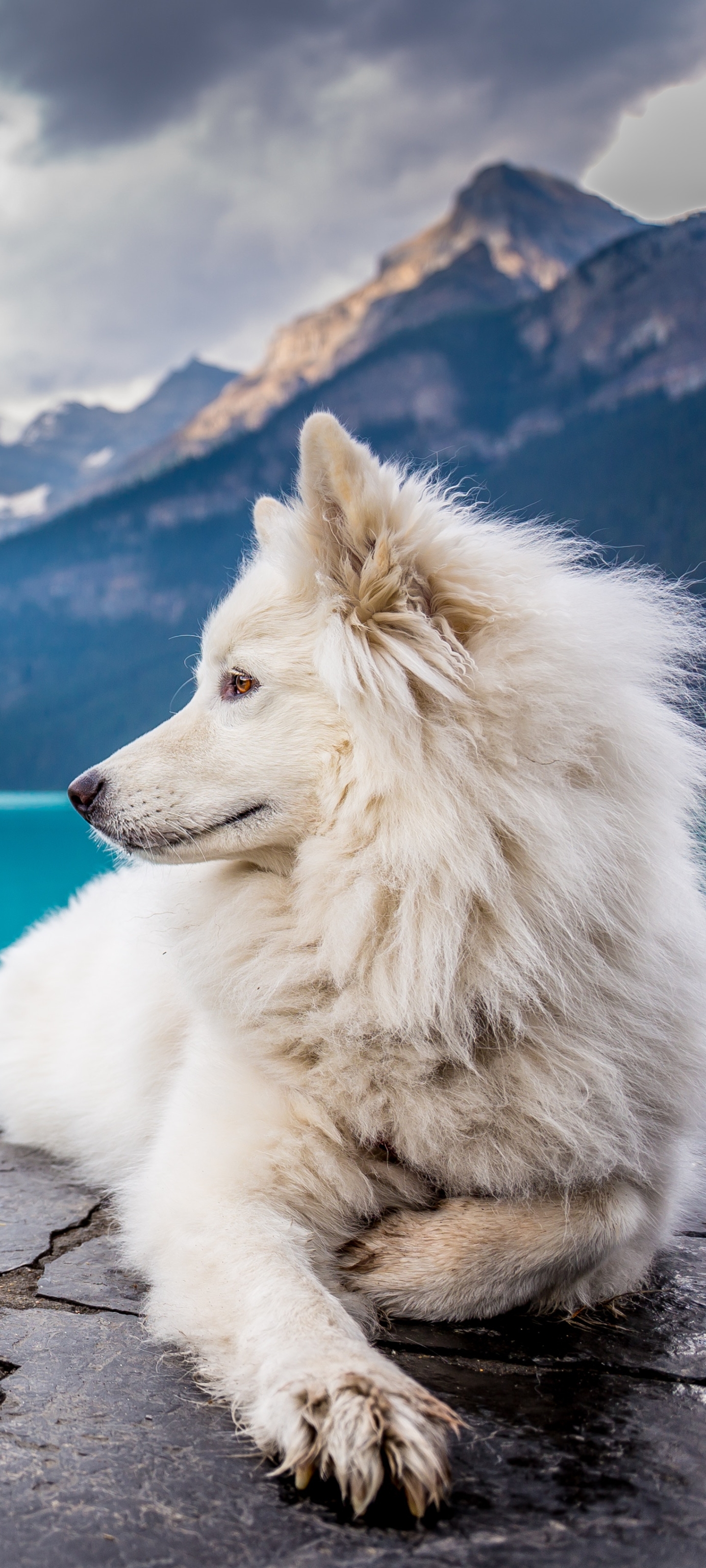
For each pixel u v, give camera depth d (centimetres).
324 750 215
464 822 194
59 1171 305
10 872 1392
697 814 229
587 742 204
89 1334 184
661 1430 151
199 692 242
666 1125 212
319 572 216
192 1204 190
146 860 230
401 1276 186
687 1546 121
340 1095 198
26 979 364
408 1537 122
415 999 192
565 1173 195
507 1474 137
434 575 212
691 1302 207
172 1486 133
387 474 215
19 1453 140
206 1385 162
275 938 210
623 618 228
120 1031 294
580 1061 196
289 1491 133
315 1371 141
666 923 210
